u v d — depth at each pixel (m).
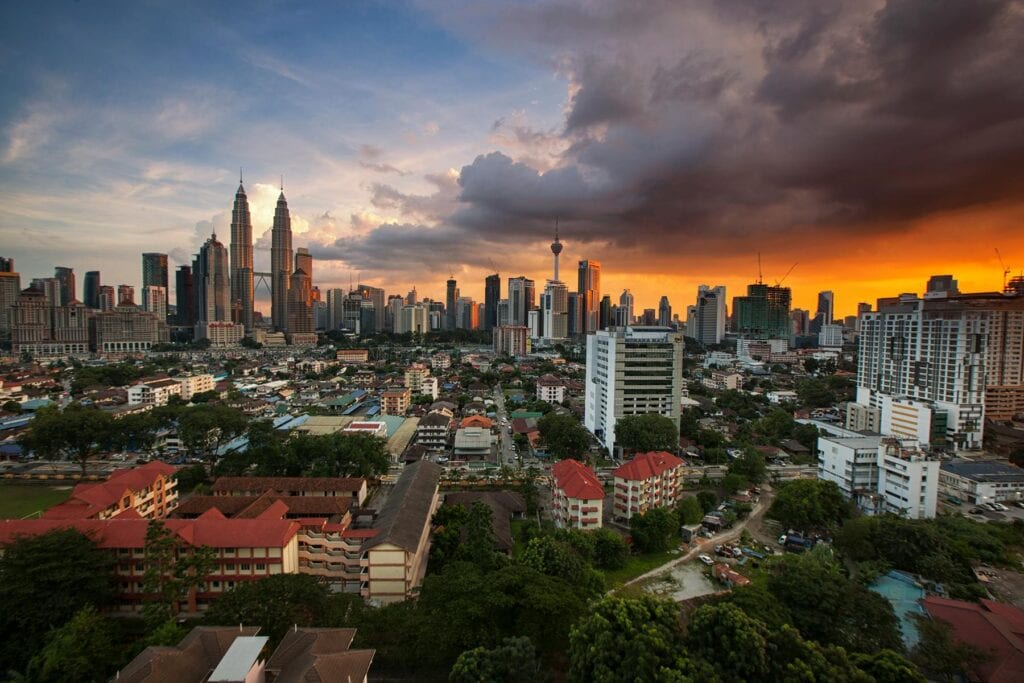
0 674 67.62
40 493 139.88
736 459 158.75
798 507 117.12
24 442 151.25
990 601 83.81
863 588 80.38
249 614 68.88
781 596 79.75
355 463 147.38
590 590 85.81
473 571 79.94
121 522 87.25
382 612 71.75
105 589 79.38
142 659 57.38
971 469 146.88
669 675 56.19
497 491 142.88
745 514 130.12
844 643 71.50
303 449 153.25
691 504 121.25
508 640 64.06
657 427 166.25
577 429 172.88
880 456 133.12
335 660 56.62
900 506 125.81
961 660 67.44
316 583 76.94
